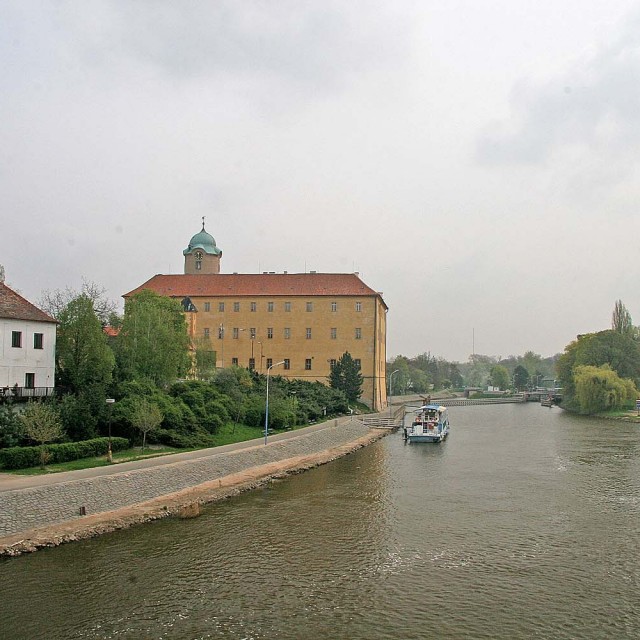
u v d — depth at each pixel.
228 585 29.52
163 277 133.00
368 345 124.62
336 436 78.06
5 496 34.44
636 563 32.97
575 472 58.28
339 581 30.22
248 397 80.44
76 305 61.50
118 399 58.75
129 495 41.16
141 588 28.92
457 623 25.89
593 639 24.66
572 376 147.38
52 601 27.39
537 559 33.56
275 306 126.75
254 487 49.56
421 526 39.44
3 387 52.75
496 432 96.06
